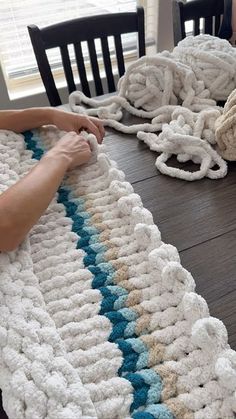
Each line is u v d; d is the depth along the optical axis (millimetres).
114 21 1097
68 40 1062
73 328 411
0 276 455
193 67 814
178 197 621
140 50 1175
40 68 1031
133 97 844
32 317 416
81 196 593
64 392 346
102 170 636
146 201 615
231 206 598
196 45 857
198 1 1183
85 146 663
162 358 385
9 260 480
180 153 696
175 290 435
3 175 612
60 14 1464
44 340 392
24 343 387
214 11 1225
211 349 375
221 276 488
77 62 1114
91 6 1505
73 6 1468
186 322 409
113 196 583
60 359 376
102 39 1113
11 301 429
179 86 812
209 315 420
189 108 792
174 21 1199
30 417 334
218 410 341
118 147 746
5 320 408
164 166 669
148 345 396
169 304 428
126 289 451
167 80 786
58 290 456
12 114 741
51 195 554
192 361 377
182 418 340
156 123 778
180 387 361
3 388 361
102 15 1082
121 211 550
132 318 422
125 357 388
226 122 644
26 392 346
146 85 820
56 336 395
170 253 478
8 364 373
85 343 400
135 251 496
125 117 833
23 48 1487
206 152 668
